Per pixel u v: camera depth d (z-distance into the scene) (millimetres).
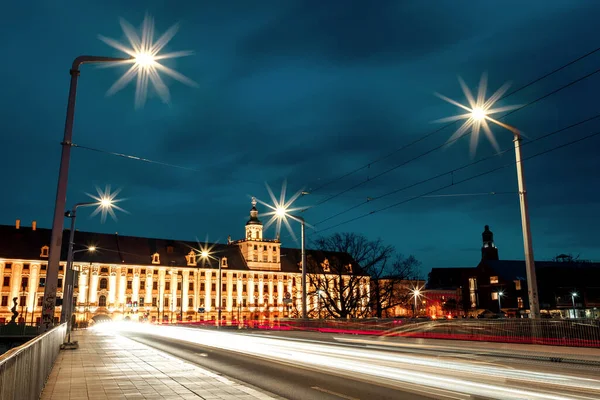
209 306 125000
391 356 18453
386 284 70438
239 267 131375
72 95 17891
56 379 13258
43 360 11547
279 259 138000
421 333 33625
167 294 120438
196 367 15977
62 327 25219
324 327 45562
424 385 11812
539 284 85500
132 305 111875
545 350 21234
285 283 136500
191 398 10266
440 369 14344
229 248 135125
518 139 22625
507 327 26172
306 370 15656
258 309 130875
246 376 14375
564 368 14172
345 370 15273
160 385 12039
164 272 121125
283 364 17562
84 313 105312
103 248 116750
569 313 78375
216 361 18906
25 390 7504
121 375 13992
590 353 19578
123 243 121000
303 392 11375
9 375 5750
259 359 19500
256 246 134750
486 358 17406
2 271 103312
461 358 17406
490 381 11844
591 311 76062
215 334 40281
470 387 11141
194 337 36375
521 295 88625
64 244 112750
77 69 17953
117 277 115125
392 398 10320
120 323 96500
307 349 22984
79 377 13625
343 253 70750
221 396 10484
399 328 35906
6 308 102188
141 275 118188
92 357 19781
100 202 37094
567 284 82938
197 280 124812
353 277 69812
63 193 17578
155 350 23469
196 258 127312
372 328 39156
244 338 33219
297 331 44344
